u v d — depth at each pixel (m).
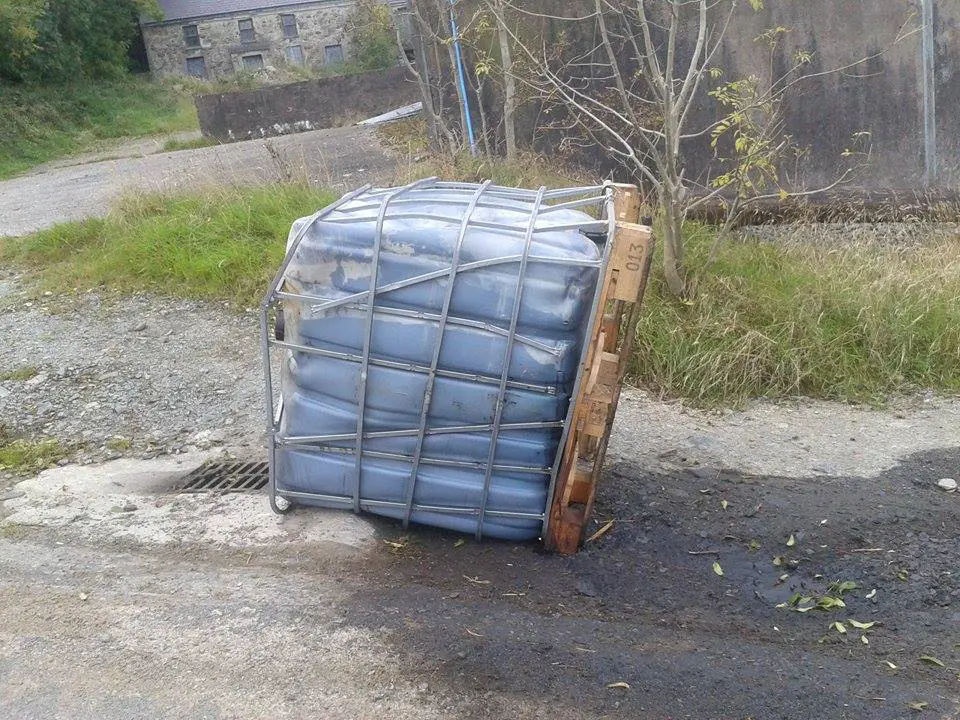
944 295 6.55
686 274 6.56
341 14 42.44
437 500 3.80
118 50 33.69
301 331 3.64
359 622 3.37
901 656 3.29
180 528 4.08
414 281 3.42
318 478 3.89
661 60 8.36
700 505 4.37
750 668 3.16
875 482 4.64
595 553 3.93
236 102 17.78
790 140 8.45
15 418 5.41
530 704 2.98
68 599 3.54
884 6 8.12
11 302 7.27
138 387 5.75
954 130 8.44
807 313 6.25
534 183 7.97
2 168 18.89
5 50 25.88
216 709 2.95
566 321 3.41
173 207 8.49
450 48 8.90
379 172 10.07
